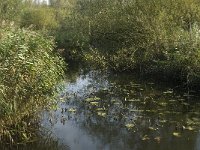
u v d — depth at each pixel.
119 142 9.29
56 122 10.61
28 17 37.56
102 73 18.78
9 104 8.61
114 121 10.82
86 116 11.21
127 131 10.00
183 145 8.94
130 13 20.44
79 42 24.12
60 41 25.33
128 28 20.03
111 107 12.13
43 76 9.39
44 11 40.44
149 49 17.55
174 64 14.93
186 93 13.41
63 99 12.80
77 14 27.53
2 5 30.08
